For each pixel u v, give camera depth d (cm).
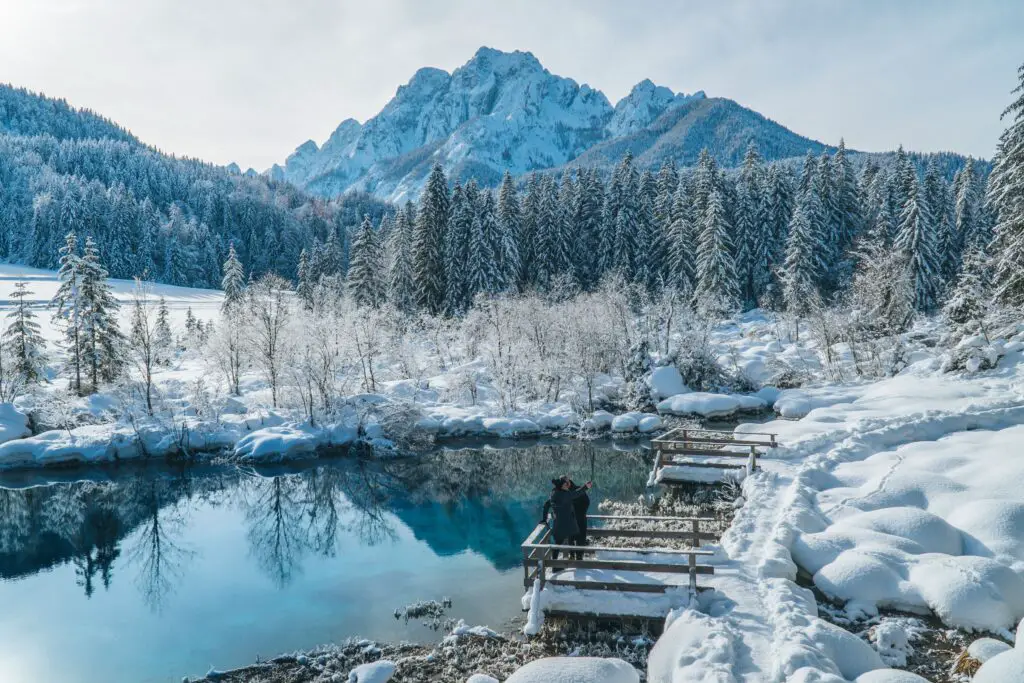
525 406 3666
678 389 3797
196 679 1097
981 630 921
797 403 3164
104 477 2686
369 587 1484
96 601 1498
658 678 840
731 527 1348
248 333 3756
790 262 5231
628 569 1098
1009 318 3075
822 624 862
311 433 3044
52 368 4612
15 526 2125
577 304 4519
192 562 1761
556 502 1233
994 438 1775
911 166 6341
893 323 3891
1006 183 3027
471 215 5797
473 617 1254
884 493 1406
